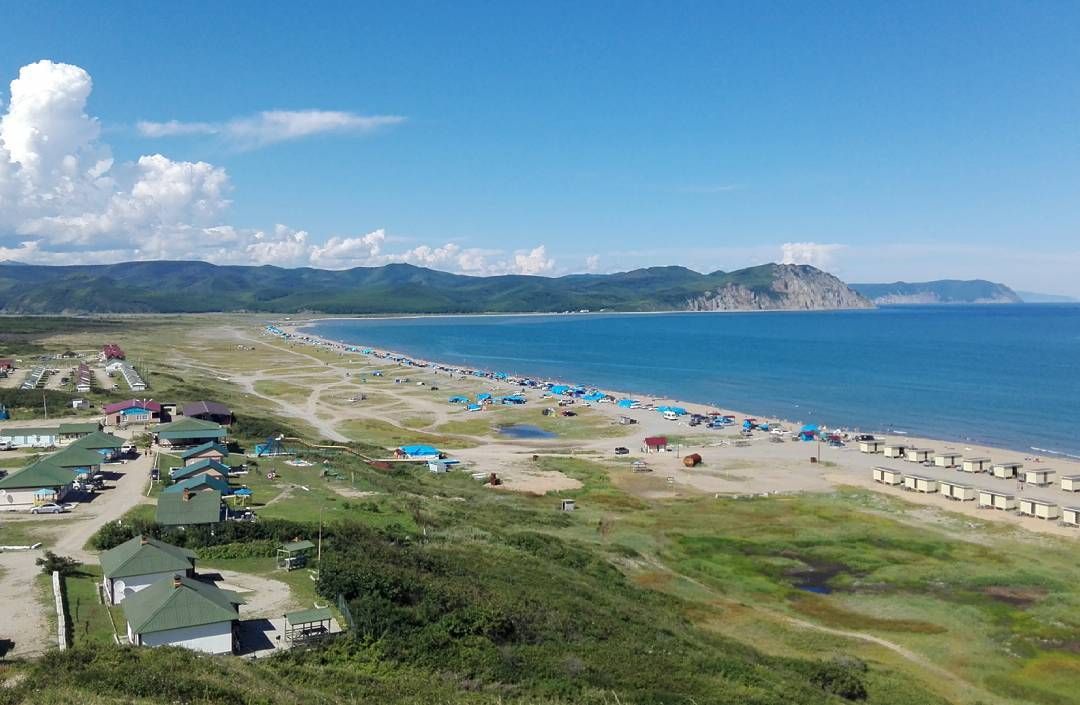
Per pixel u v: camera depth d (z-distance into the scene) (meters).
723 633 59.03
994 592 70.88
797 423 167.00
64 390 154.38
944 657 57.66
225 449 102.75
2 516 71.62
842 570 77.06
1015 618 64.94
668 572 74.56
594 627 51.41
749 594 70.75
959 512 98.12
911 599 69.31
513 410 183.75
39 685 33.41
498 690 40.00
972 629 62.75
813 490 110.12
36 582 53.00
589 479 117.31
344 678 39.34
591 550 78.31
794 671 50.97
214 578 56.09
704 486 113.06
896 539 86.38
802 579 74.75
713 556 81.19
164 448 106.38
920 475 118.44
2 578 54.00
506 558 67.81
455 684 40.09
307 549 60.84
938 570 76.56
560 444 146.88
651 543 84.69
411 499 89.88
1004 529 90.62
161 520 65.12
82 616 46.97
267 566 59.31
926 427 161.25
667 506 101.38
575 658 45.12
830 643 58.75
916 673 54.28
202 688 33.69
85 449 87.94
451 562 62.12
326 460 111.81
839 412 180.75
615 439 151.62
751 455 135.25
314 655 42.69
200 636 42.44
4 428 110.88
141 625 41.25
